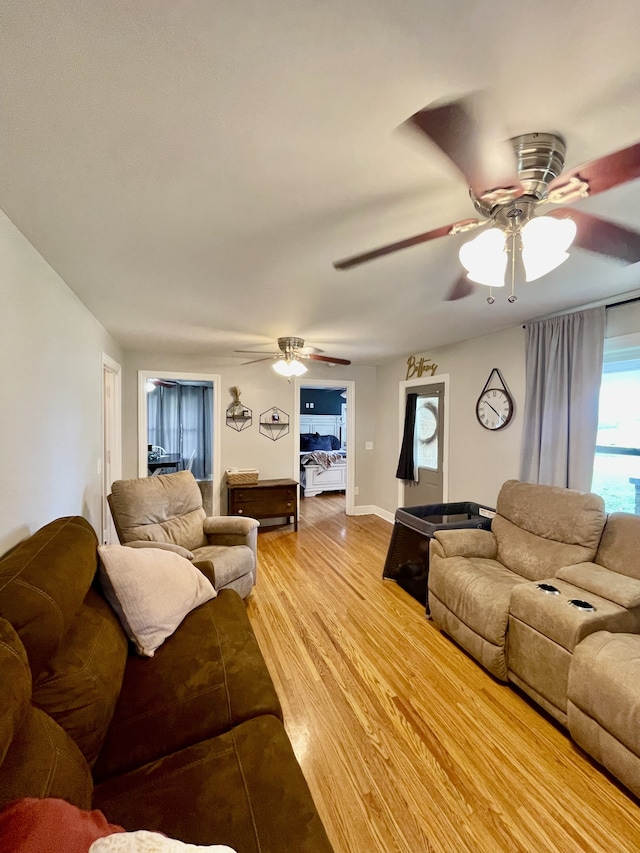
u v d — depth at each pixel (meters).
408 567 3.20
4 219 1.48
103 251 1.81
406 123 0.95
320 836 0.88
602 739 1.53
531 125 1.02
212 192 1.35
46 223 1.55
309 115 0.99
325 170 1.23
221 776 1.04
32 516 1.76
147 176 1.26
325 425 8.87
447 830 1.34
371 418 5.83
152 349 4.53
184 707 1.32
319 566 3.79
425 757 1.63
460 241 1.70
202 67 0.86
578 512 2.39
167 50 0.82
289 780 1.03
